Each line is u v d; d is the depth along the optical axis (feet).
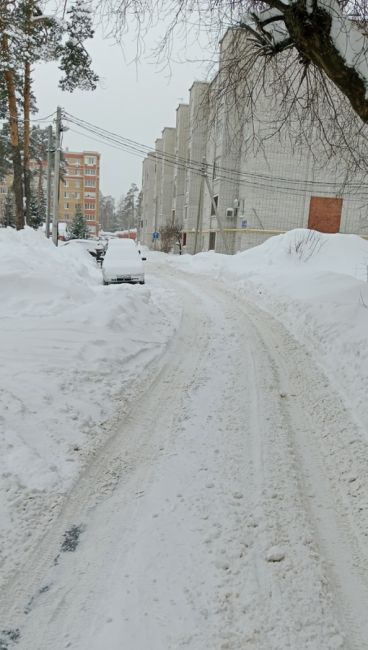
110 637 7.17
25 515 9.82
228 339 25.94
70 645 7.03
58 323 22.93
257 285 45.29
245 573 8.56
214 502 10.65
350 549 9.43
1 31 36.73
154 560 8.82
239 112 33.47
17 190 67.36
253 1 23.36
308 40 19.19
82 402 15.12
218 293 46.01
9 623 7.39
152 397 16.88
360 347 20.15
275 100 33.94
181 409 15.88
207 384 18.42
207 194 124.26
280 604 7.90
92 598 7.93
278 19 23.53
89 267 59.57
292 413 15.87
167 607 7.76
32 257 34.78
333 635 7.37
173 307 36.04
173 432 14.16
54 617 7.52
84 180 305.73
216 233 113.60
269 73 31.76
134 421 14.83
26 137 75.41
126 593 8.04
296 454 13.07
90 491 10.94
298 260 59.67
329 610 7.85
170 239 145.48
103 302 27.99
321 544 9.52
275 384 18.58
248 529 9.77
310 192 99.45
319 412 15.93
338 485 11.62
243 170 101.35
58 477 11.21
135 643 7.07
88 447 12.81
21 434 12.38
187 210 141.38
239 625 7.46
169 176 178.19
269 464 12.40
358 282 33.27
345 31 19.01
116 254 54.75
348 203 100.07
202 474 11.83
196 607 7.77
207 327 29.01
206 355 22.63
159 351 22.48
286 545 9.32
